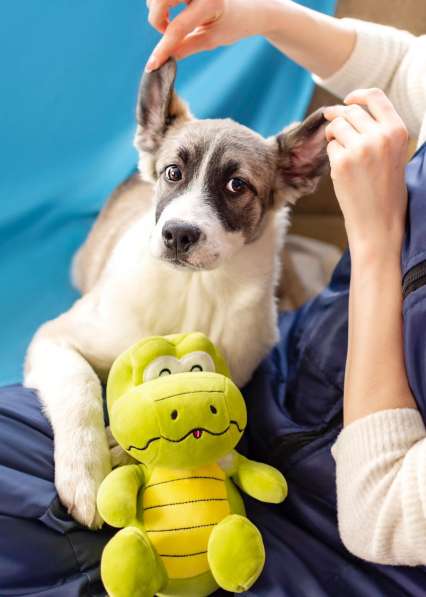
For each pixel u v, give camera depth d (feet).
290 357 6.16
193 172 5.44
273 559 4.09
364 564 4.17
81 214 8.97
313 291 8.66
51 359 5.20
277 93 8.45
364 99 4.17
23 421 4.43
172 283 5.45
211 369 4.35
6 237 8.54
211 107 8.27
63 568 3.94
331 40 5.96
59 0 7.72
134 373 4.19
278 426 5.01
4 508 3.88
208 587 3.92
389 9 8.36
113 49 8.13
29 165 8.67
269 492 4.17
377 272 3.85
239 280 5.63
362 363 3.77
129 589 3.54
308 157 5.82
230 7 5.31
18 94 8.24
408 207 4.03
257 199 5.65
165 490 3.89
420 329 3.61
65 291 7.82
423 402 3.71
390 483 3.47
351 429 3.72
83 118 8.53
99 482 4.18
